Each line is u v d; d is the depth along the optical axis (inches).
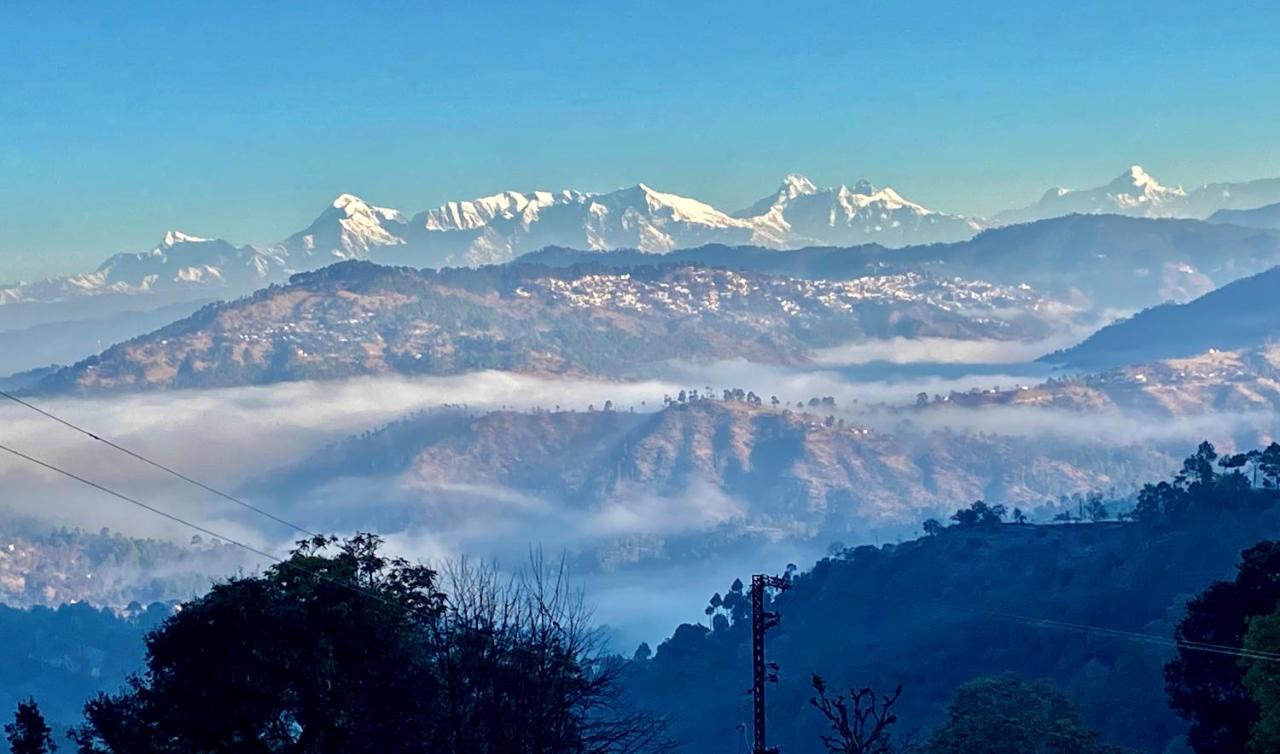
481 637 1392.7
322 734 1551.4
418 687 1497.3
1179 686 2866.6
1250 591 2728.8
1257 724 2263.8
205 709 1519.4
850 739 1656.0
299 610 1547.7
